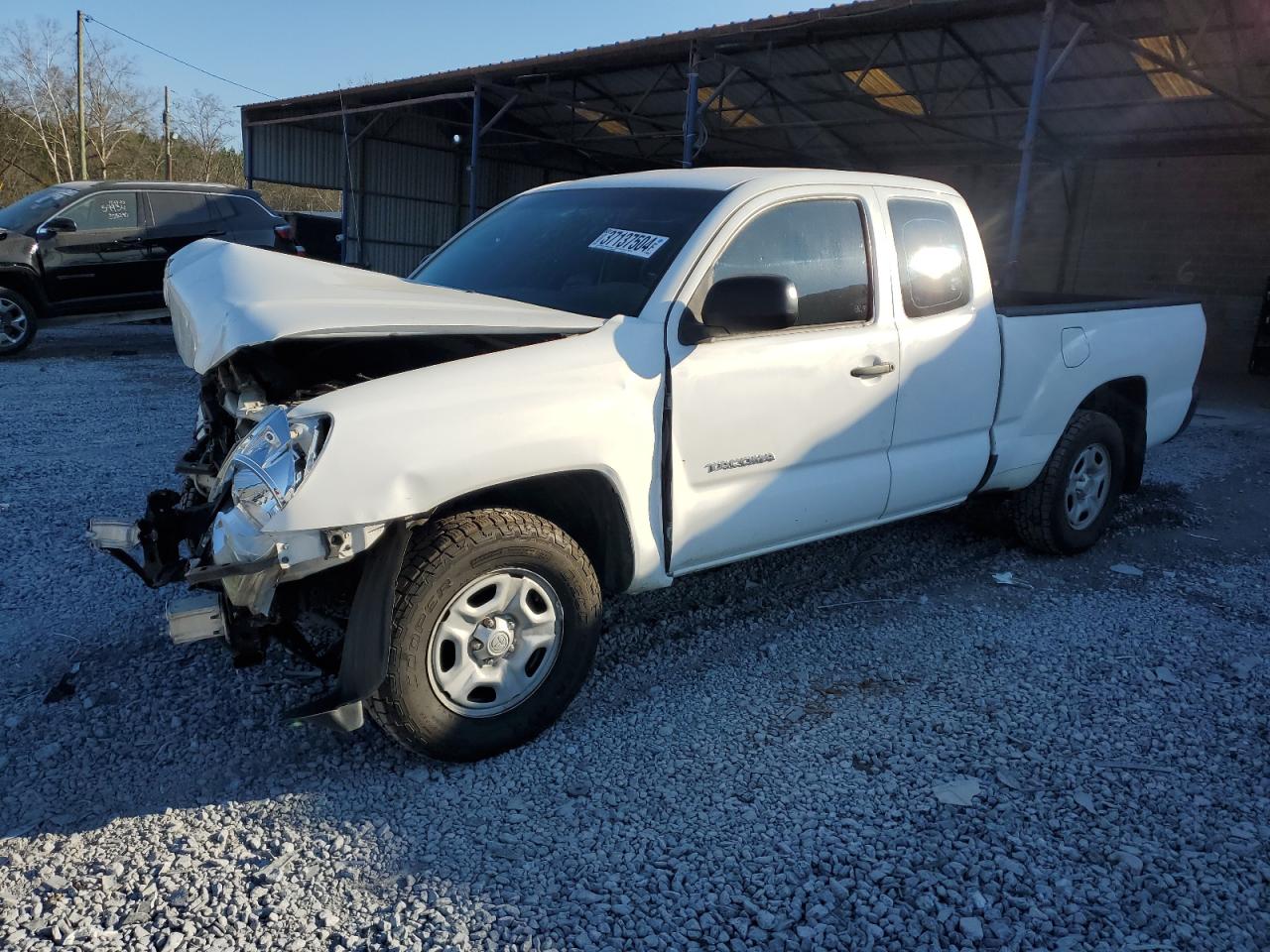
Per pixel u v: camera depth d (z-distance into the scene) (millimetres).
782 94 18422
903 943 2318
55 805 2768
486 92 18828
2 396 8898
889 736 3271
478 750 3012
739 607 4371
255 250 3760
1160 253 18344
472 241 4418
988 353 4484
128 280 12008
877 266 4031
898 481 4168
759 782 2973
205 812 2766
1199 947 2328
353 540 2686
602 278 3627
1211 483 7371
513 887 2484
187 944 2256
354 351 3352
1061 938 2348
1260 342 16484
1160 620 4395
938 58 15172
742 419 3527
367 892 2451
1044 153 19141
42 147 43719
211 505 3035
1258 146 16734
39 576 4449
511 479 2930
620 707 3430
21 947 2221
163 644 3799
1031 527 5098
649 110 20719
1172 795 2957
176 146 49594
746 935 2330
